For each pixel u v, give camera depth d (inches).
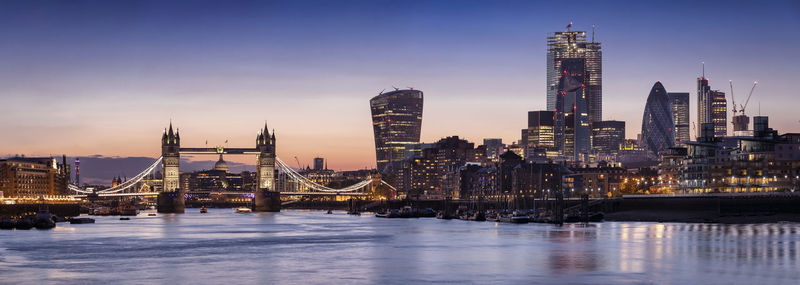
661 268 5625.0
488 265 5954.7
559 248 7199.8
